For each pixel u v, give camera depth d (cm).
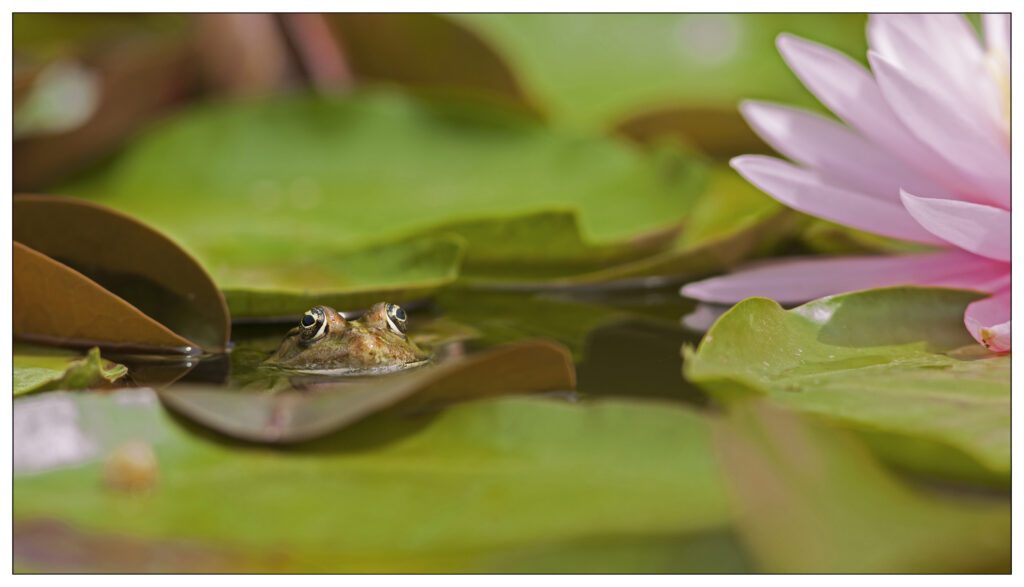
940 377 67
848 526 63
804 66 72
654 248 76
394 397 65
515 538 63
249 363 70
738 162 71
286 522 63
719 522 63
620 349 70
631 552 63
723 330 67
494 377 66
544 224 74
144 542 63
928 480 64
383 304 72
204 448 65
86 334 70
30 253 69
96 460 65
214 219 79
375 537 63
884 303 69
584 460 64
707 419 65
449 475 64
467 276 76
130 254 71
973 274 71
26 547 63
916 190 72
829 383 67
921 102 69
